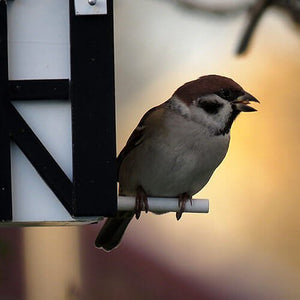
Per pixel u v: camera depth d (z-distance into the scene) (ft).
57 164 27.63
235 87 31.65
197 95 31.48
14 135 27.55
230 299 42.09
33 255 37.06
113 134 27.63
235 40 43.01
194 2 38.78
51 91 27.71
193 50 43.16
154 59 43.01
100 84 27.68
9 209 27.50
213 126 31.55
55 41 27.96
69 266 37.91
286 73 44.19
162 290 40.42
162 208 31.45
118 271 39.50
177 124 31.42
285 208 43.93
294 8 36.22
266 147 44.21
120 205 31.09
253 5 36.47
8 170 27.50
